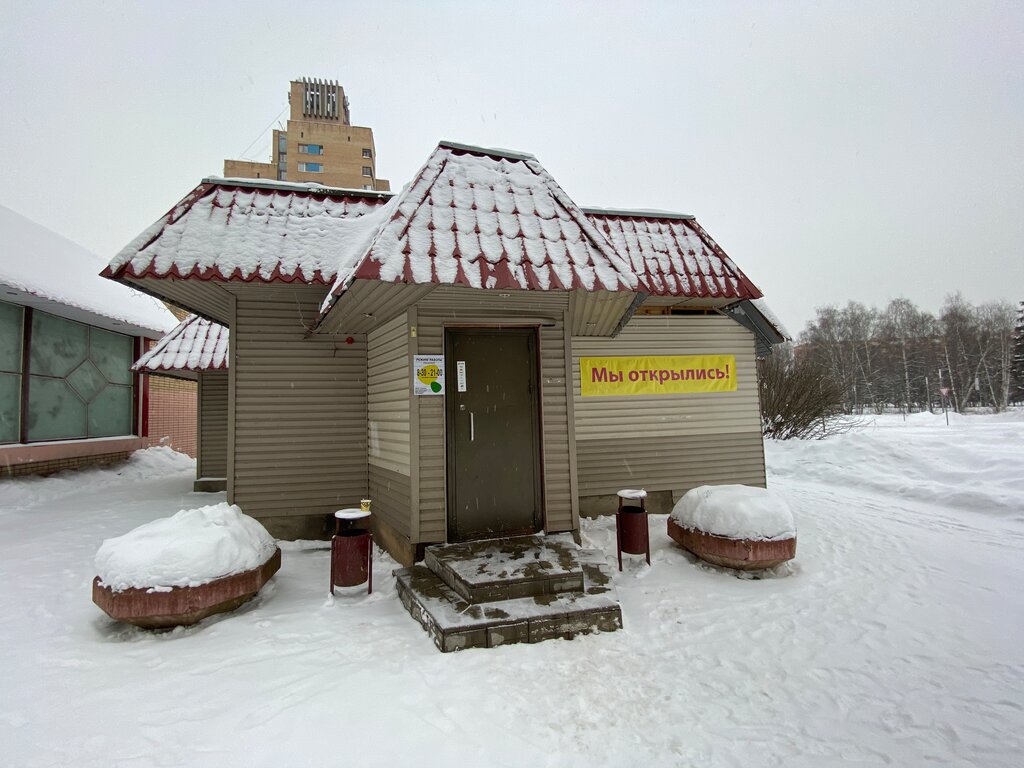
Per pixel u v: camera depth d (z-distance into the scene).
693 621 4.24
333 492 6.71
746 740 2.80
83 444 11.77
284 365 6.64
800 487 10.76
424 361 5.31
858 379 45.97
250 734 2.70
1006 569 5.50
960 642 3.94
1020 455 9.85
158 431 15.88
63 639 3.83
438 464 5.28
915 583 5.10
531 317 5.67
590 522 7.27
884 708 3.12
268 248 5.77
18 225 11.58
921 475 10.41
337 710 2.91
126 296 13.97
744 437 8.24
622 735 2.80
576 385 7.61
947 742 2.82
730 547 5.19
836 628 4.16
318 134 56.12
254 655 3.56
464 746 2.65
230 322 6.49
